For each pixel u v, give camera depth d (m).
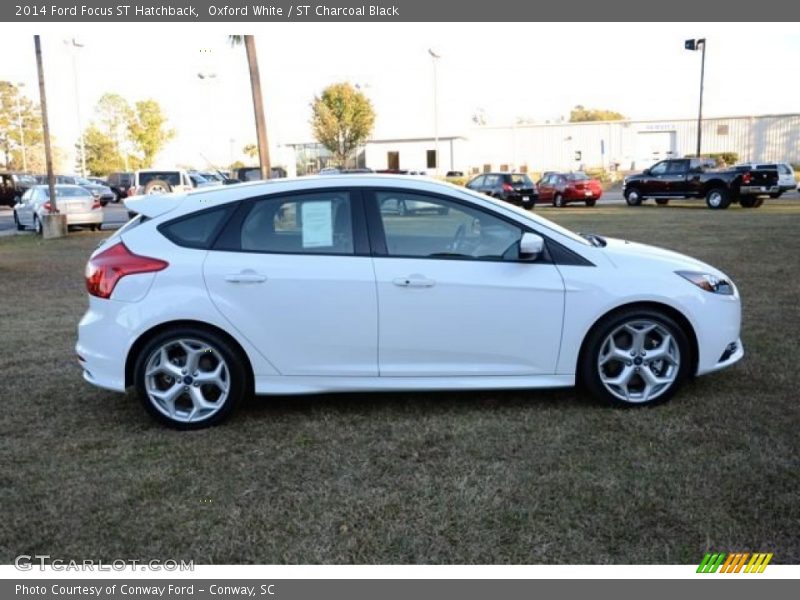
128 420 4.57
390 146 54.28
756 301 7.75
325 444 4.11
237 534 3.18
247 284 4.28
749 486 3.46
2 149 94.62
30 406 4.85
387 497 3.46
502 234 4.46
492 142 56.59
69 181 37.44
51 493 3.57
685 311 4.48
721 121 51.47
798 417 4.32
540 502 3.37
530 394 4.87
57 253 14.46
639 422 4.30
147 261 4.29
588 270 4.45
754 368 5.28
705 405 4.55
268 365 4.37
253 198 4.42
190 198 4.48
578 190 29.05
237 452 4.03
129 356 4.33
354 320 4.34
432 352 4.40
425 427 4.32
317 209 4.40
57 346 6.46
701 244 13.15
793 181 28.02
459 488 3.53
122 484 3.65
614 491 3.45
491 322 4.39
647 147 53.69
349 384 4.43
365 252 4.37
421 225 4.43
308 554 3.02
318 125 52.66
